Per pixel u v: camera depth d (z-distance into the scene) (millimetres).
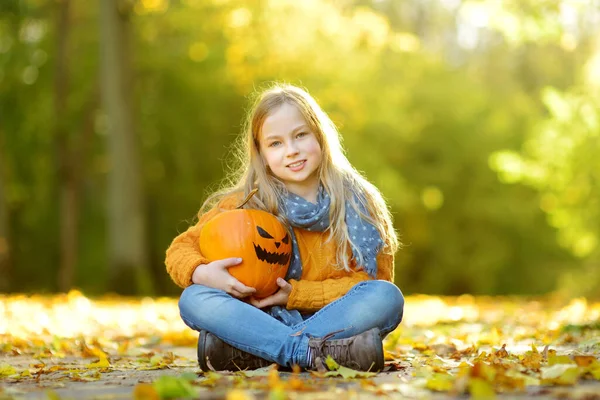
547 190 18156
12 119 21562
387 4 30969
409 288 28688
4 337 5590
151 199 23688
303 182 3885
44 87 21625
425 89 27906
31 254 24078
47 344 5250
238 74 20766
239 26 20375
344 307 3541
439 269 28156
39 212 23797
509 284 28203
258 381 2992
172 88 21656
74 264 20844
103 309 9852
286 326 3461
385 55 27297
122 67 17109
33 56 21578
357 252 3750
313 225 3783
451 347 4777
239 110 22250
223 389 2885
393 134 25781
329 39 22422
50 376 3588
